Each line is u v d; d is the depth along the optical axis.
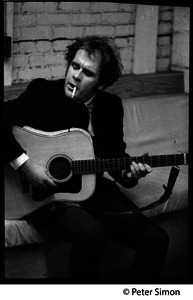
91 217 2.70
